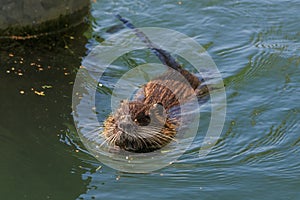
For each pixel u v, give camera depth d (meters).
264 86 36.28
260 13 44.12
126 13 44.12
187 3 44.97
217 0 45.28
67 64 38.31
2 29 39.91
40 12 40.06
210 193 28.28
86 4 42.44
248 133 32.56
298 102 34.94
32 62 38.50
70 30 42.03
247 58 39.03
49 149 31.44
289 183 29.08
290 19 43.50
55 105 34.59
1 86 36.09
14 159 30.83
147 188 28.61
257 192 28.47
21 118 33.66
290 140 32.16
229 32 42.00
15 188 28.97
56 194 28.47
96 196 28.09
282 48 40.16
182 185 28.80
